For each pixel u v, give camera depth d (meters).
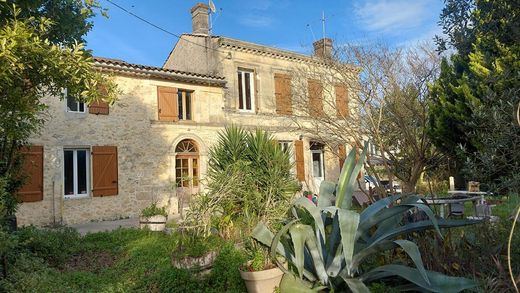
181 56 16.33
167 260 5.26
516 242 3.57
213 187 6.04
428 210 3.35
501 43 4.00
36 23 4.61
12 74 3.50
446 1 4.28
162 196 12.44
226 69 14.48
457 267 3.41
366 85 9.80
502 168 3.73
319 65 11.99
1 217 4.00
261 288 3.77
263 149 7.45
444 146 7.52
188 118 13.69
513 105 3.30
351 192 4.00
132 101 12.19
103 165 11.52
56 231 6.80
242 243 5.00
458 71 6.65
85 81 4.04
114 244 6.88
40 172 10.42
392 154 8.91
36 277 3.72
